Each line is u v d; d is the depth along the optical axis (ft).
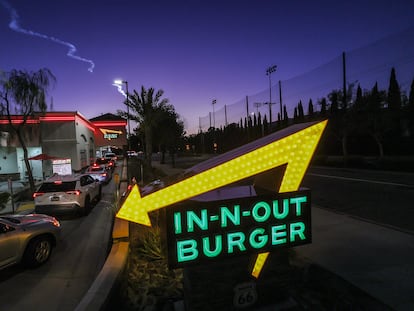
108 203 47.34
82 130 102.63
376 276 15.79
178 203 10.49
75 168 88.33
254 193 12.06
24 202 48.96
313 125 11.46
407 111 81.30
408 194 39.99
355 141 119.03
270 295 12.21
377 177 59.26
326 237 22.76
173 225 10.05
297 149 11.36
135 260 18.24
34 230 20.94
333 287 14.48
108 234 29.94
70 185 37.35
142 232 21.29
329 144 130.31
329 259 18.29
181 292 14.39
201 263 10.36
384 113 83.41
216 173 10.70
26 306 15.74
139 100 83.82
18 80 53.93
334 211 32.01
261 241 11.05
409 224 26.48
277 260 12.28
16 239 19.56
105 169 75.31
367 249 20.01
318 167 90.33
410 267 16.90
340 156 117.60
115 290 13.65
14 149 83.61
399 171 65.98
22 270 20.70
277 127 180.86
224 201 10.54
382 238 22.27
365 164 79.97
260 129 207.72
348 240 21.97
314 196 42.52
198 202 10.36
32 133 84.28
